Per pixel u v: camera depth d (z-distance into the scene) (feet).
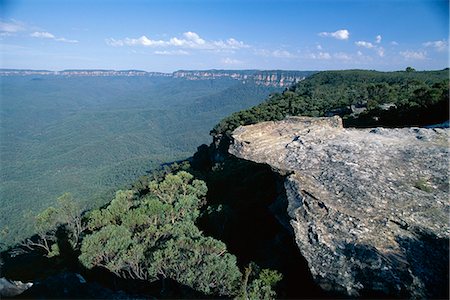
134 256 54.34
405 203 42.75
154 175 275.18
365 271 34.01
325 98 330.95
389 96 233.35
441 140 61.46
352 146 59.77
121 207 80.69
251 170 114.93
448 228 38.04
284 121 75.15
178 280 47.29
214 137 258.98
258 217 76.28
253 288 43.34
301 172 52.60
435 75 406.00
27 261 114.42
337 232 39.11
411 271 32.73
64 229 117.29
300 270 47.57
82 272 59.26
